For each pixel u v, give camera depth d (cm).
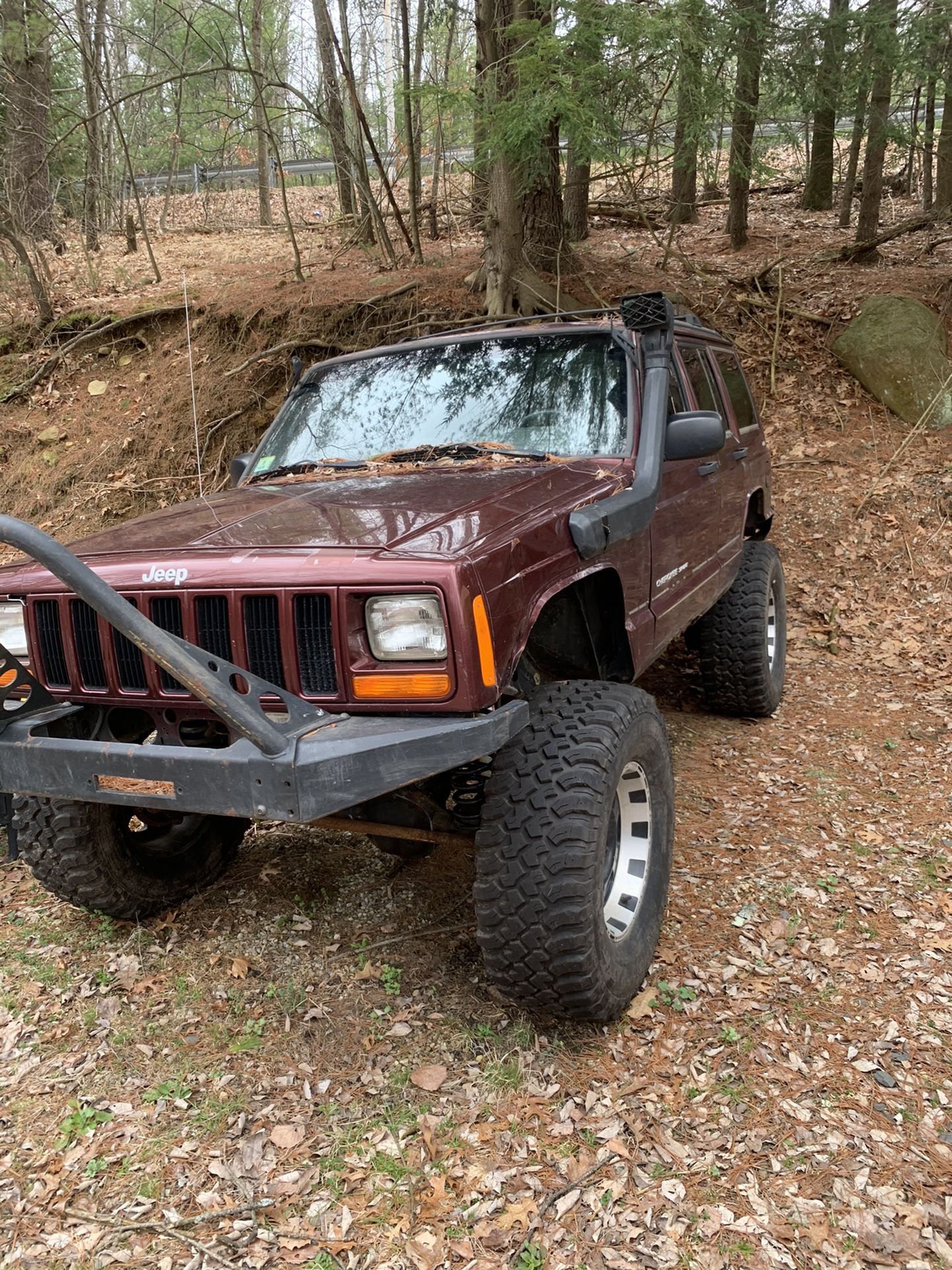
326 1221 225
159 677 264
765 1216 221
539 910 255
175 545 276
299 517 289
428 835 297
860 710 553
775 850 396
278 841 428
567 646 321
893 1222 218
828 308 997
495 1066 272
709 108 674
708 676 527
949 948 324
